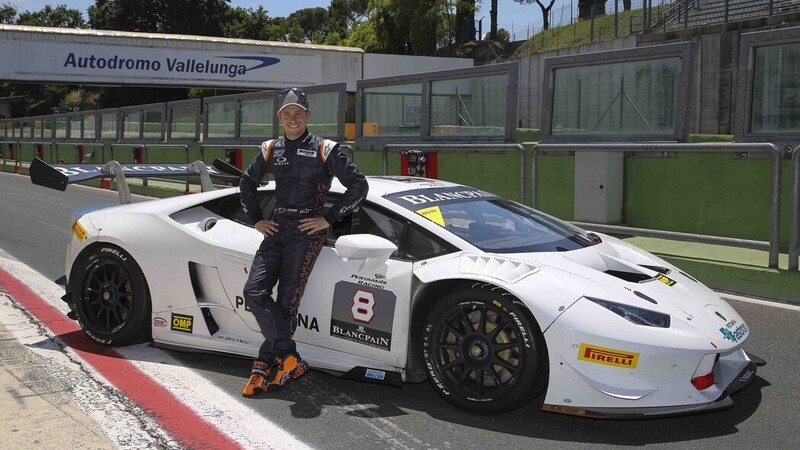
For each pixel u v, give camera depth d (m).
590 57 8.80
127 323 4.58
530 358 3.42
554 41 40.94
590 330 3.30
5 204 14.38
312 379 4.22
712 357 3.36
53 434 3.36
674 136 8.12
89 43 31.66
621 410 3.27
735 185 7.89
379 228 4.04
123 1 66.75
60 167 5.26
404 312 3.74
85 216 4.81
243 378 4.21
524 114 37.06
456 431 3.48
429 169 10.86
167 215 4.61
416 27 51.56
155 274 4.47
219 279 4.31
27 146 27.88
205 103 16.70
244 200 3.99
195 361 4.49
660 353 3.26
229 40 33.97
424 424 3.57
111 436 3.36
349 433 3.45
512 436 3.42
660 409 3.25
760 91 7.59
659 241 8.11
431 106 10.82
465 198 4.43
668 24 31.92
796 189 5.99
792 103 7.34
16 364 4.36
